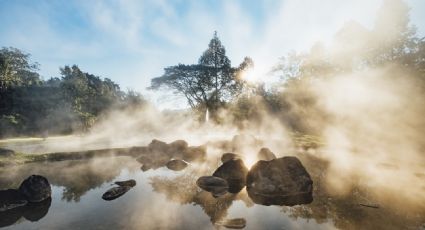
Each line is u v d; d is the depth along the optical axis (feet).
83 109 143.43
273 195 29.58
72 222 22.34
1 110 135.44
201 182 33.73
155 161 52.42
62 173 41.81
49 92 155.02
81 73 161.79
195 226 21.20
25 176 39.63
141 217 23.16
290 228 20.80
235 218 22.82
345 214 23.44
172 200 27.99
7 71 142.72
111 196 28.99
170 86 143.95
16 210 25.39
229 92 151.43
